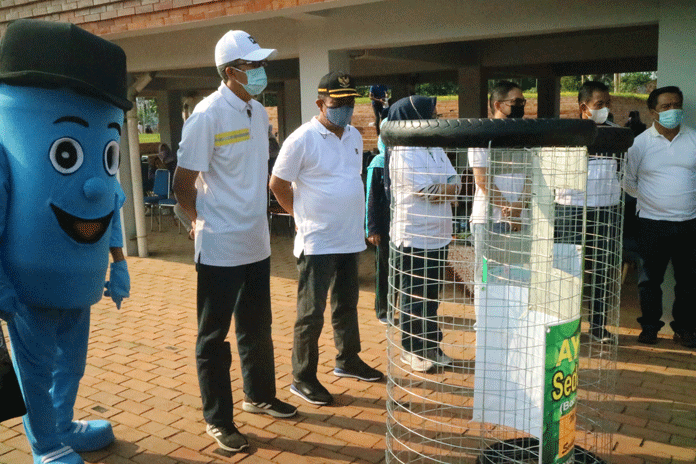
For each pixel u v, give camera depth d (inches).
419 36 246.2
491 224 95.7
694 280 186.7
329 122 147.3
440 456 117.6
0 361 95.7
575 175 84.4
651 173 185.3
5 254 105.3
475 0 233.0
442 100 888.3
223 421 129.0
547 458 85.0
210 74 492.4
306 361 149.9
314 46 272.7
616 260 109.0
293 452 127.5
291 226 406.3
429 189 133.4
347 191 147.8
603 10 209.2
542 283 87.0
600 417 121.8
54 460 115.7
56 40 102.2
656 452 127.3
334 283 161.0
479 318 89.3
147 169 585.6
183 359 182.5
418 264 153.4
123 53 113.9
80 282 110.1
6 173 103.3
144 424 140.9
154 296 256.8
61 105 103.8
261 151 128.8
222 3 245.3
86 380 166.6
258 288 134.8
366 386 160.6
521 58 485.1
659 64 200.5
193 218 129.0
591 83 187.0
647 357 179.8
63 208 105.2
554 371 83.0
